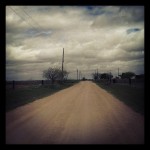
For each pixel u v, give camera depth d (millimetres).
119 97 21016
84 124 8953
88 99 19281
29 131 7555
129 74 81812
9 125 8352
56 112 11875
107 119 10062
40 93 23906
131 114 11414
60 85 46531
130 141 6574
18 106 13508
